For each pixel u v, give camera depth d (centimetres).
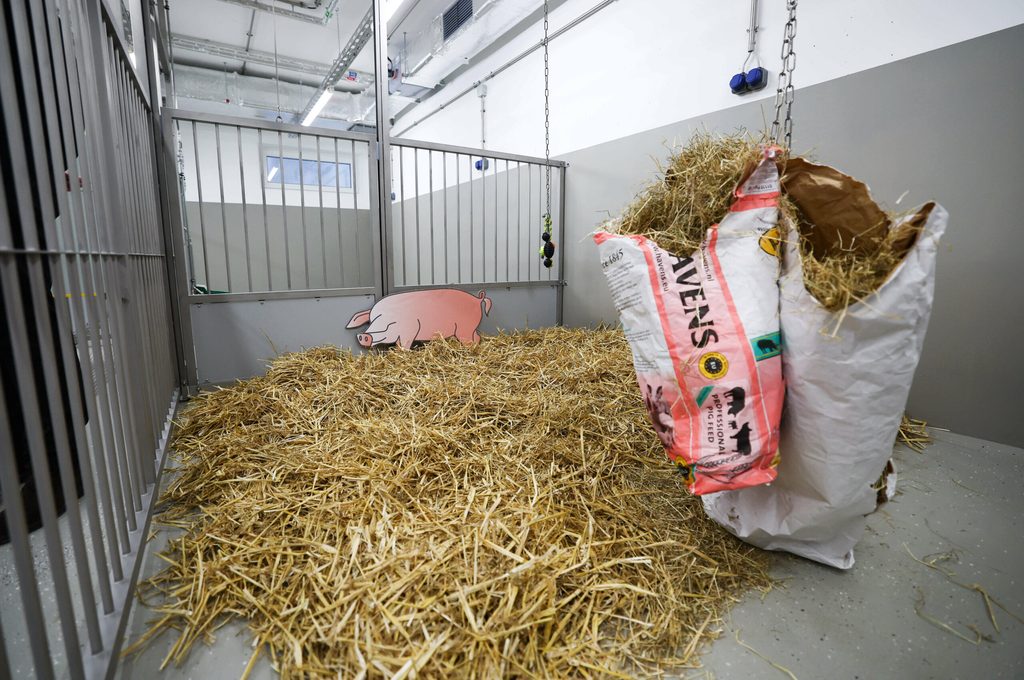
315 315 300
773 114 275
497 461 162
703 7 309
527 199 447
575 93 411
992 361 208
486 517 125
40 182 84
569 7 411
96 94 125
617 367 264
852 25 240
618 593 111
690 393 110
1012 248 199
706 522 143
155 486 155
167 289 257
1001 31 194
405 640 96
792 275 106
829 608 116
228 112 738
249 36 578
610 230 132
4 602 116
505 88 493
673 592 113
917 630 110
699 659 101
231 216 502
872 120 234
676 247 119
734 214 112
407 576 107
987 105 200
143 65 229
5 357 134
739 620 112
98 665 90
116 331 129
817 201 108
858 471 108
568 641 100
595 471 161
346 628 99
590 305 402
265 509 139
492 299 377
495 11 443
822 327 100
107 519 106
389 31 552
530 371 267
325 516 135
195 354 269
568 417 197
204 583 117
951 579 127
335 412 210
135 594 116
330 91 606
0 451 65
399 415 206
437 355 300
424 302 334
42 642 71
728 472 107
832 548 127
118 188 138
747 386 106
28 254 77
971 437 216
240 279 512
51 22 95
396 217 664
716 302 110
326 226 533
